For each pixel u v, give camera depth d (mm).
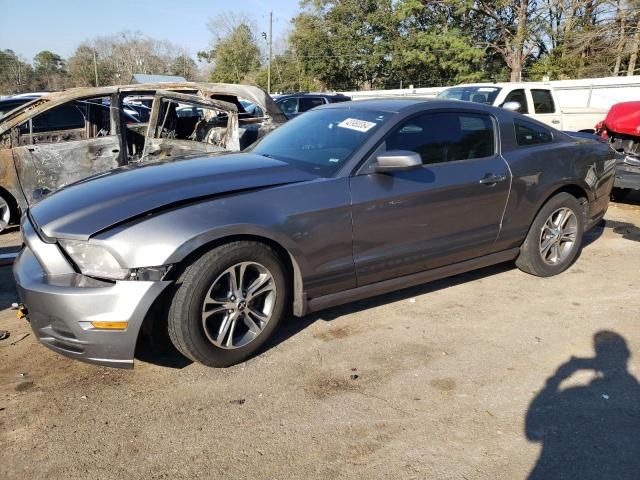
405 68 36156
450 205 3822
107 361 2809
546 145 4531
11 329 3680
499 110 4309
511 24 33531
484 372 3160
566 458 2441
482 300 4199
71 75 77562
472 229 4012
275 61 51031
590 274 4793
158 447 2500
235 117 6246
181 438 2562
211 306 3004
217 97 7445
